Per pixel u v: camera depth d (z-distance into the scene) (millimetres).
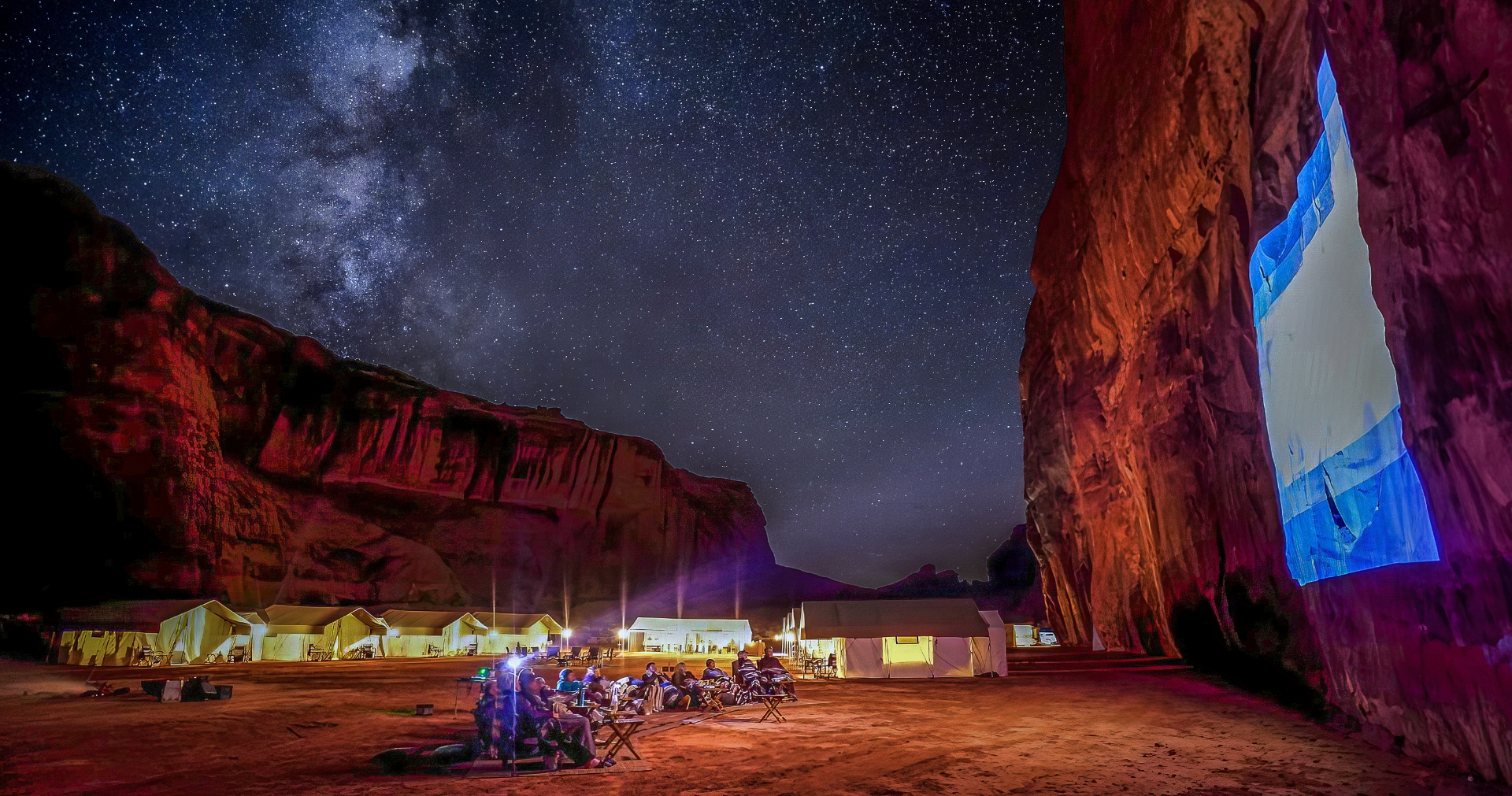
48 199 54688
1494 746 6363
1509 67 5254
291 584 62344
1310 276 10047
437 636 51344
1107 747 9477
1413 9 6363
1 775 8320
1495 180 5492
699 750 9625
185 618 37344
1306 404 10250
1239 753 8742
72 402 50125
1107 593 29031
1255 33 13211
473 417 95625
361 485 82750
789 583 127188
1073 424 31297
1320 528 10023
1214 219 16016
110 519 49500
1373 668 8758
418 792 7258
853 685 19891
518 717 8508
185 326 63125
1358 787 6824
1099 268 25531
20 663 33875
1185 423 18594
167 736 11375
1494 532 5859
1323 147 9492
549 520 98375
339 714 14484
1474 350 5844
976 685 19266
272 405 75812
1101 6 23891
